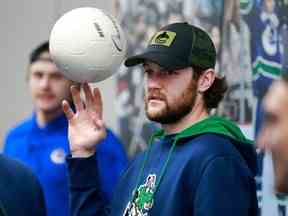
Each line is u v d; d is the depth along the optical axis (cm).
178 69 304
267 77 412
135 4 527
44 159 454
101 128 338
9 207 294
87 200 332
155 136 335
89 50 315
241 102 437
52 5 634
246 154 310
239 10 443
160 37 315
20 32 663
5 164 305
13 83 673
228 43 451
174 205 285
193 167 286
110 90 579
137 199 308
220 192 276
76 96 340
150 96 311
